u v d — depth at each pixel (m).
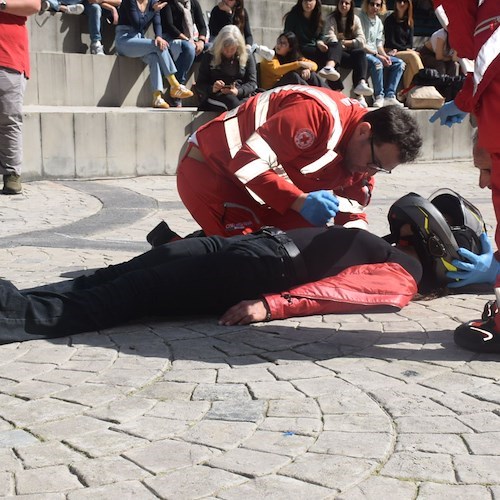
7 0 7.96
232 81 11.04
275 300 4.03
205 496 2.35
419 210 4.39
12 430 2.78
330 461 2.55
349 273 4.12
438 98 13.31
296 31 12.55
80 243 6.34
